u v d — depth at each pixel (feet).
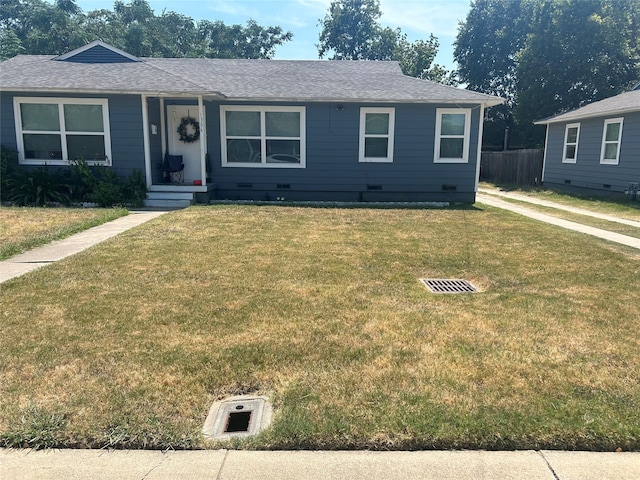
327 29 144.66
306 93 39.88
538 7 89.81
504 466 7.44
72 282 16.20
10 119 36.47
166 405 8.78
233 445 7.80
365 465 7.42
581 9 83.76
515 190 62.13
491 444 7.85
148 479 7.07
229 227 27.12
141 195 36.60
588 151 53.31
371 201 41.65
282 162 41.34
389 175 41.32
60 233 24.27
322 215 32.58
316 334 12.01
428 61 125.29
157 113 40.22
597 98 86.69
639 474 7.29
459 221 31.37
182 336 11.81
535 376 9.93
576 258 21.26
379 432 8.03
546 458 7.63
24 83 35.65
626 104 46.85
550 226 30.04
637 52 88.33
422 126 40.40
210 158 41.34
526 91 91.45
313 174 41.42
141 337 11.72
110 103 36.55
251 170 41.45
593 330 12.57
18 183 35.29
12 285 15.76
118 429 8.04
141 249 21.25
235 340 11.59
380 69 47.85
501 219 32.53
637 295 15.83
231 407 8.81
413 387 9.41
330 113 40.34
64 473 7.17
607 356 10.95
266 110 40.45
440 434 7.98
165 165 41.01
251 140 41.06
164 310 13.65
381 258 20.66
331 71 46.88
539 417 8.44
